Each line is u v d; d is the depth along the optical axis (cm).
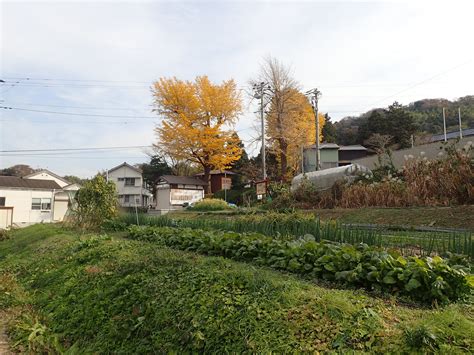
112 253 687
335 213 1094
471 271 369
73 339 466
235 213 1505
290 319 318
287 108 2875
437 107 5709
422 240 577
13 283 761
